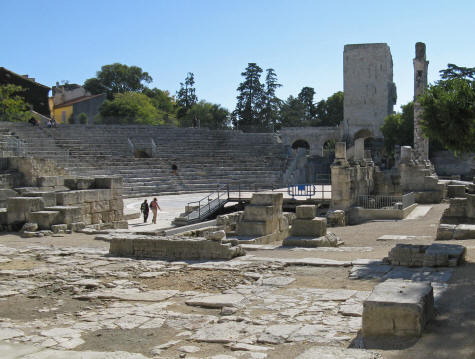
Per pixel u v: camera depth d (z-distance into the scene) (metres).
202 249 13.85
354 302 8.88
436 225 22.52
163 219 28.25
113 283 11.30
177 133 58.88
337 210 26.17
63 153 45.34
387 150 70.06
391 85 87.31
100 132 54.34
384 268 11.66
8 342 7.50
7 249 15.91
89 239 18.16
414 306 6.57
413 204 30.53
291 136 82.50
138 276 11.89
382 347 6.34
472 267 11.14
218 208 29.77
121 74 99.12
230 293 10.07
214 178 48.62
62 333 7.91
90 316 8.88
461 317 7.28
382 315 6.71
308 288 10.16
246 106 103.38
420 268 11.45
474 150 14.25
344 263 12.43
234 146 58.75
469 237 16.72
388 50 84.75
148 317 8.69
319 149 81.81
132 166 46.28
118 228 23.95
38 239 18.20
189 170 48.91
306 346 6.86
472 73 73.25
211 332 7.67
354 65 83.94
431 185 34.34
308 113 119.56
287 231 21.56
